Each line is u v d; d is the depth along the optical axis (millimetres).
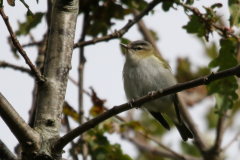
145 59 11734
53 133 6492
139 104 6734
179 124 12430
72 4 7551
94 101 10219
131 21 9852
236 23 9648
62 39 7254
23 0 6309
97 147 9883
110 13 10812
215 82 10070
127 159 9891
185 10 9859
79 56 10086
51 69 7043
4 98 5906
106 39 9594
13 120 5957
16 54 11117
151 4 9898
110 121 10477
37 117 6680
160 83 11430
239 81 12352
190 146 15312
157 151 13734
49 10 9570
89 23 10516
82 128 6309
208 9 9531
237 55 11883
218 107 10055
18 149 9023
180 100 12914
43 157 6164
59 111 6809
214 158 11812
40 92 6887
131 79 11641
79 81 9875
